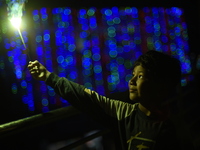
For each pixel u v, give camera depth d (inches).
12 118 219.9
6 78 233.3
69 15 311.4
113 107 49.8
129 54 353.1
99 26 339.6
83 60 325.4
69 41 314.3
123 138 45.9
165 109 45.9
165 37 366.6
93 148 187.6
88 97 49.7
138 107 47.4
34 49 274.5
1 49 225.3
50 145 224.4
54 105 265.9
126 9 340.8
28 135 217.3
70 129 240.2
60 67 307.6
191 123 89.1
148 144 41.8
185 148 44.7
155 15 358.6
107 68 337.1
